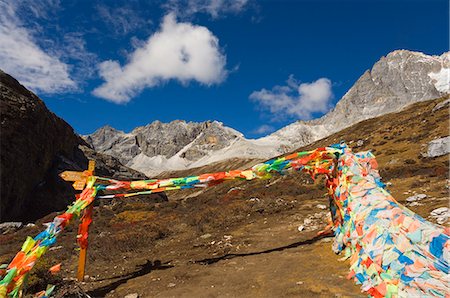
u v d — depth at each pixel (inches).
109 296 340.2
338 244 394.3
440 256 245.8
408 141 1711.4
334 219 436.8
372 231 311.1
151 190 449.1
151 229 694.5
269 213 767.7
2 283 267.9
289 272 354.0
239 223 701.3
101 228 805.9
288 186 1296.8
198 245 545.0
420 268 243.1
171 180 451.2
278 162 443.2
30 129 1409.9
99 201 1456.7
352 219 358.0
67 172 433.7
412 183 828.6
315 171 458.9
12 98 1358.3
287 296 288.8
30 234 820.6
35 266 365.7
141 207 1160.2
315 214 676.7
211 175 448.1
